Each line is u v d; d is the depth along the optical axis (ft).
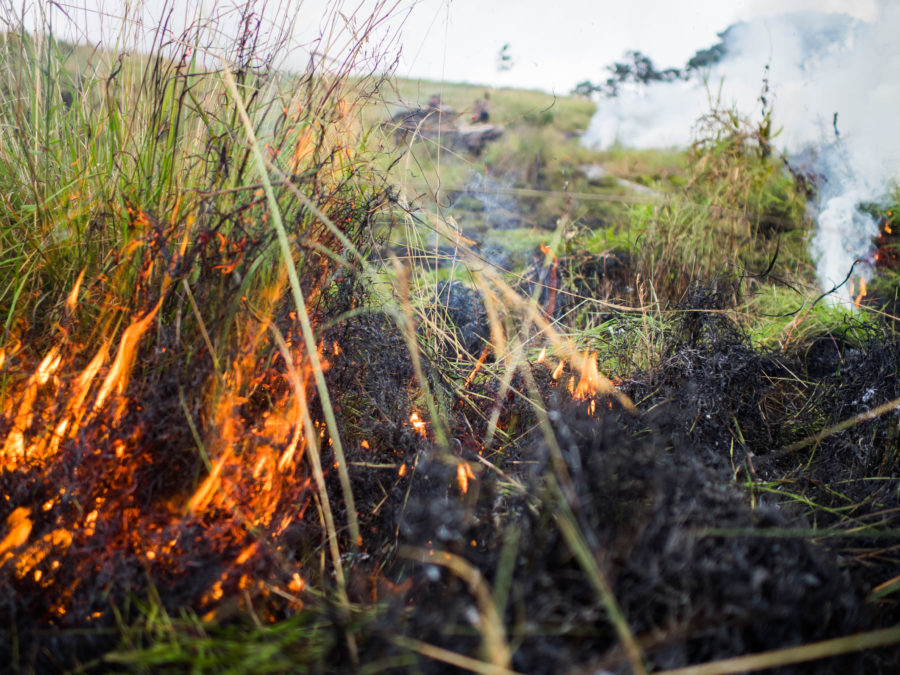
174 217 5.08
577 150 18.85
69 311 4.89
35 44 5.70
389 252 6.89
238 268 4.85
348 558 4.55
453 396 6.23
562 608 3.38
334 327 5.55
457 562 3.56
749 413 6.23
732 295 8.38
